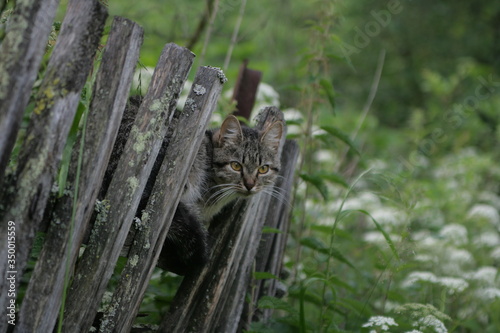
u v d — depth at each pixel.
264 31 12.53
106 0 3.82
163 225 3.61
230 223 4.40
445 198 8.96
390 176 5.93
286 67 12.20
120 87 3.08
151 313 4.77
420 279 5.77
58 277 3.05
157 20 9.45
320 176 5.66
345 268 6.78
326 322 5.30
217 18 9.38
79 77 2.89
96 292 3.30
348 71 15.98
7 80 2.70
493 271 6.44
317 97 6.10
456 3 15.98
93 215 3.37
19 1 2.73
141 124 3.37
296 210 6.41
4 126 2.71
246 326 5.00
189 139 3.61
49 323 3.09
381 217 6.95
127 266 3.53
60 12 5.52
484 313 6.39
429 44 15.99
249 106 6.45
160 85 3.39
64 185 2.96
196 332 4.27
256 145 5.26
